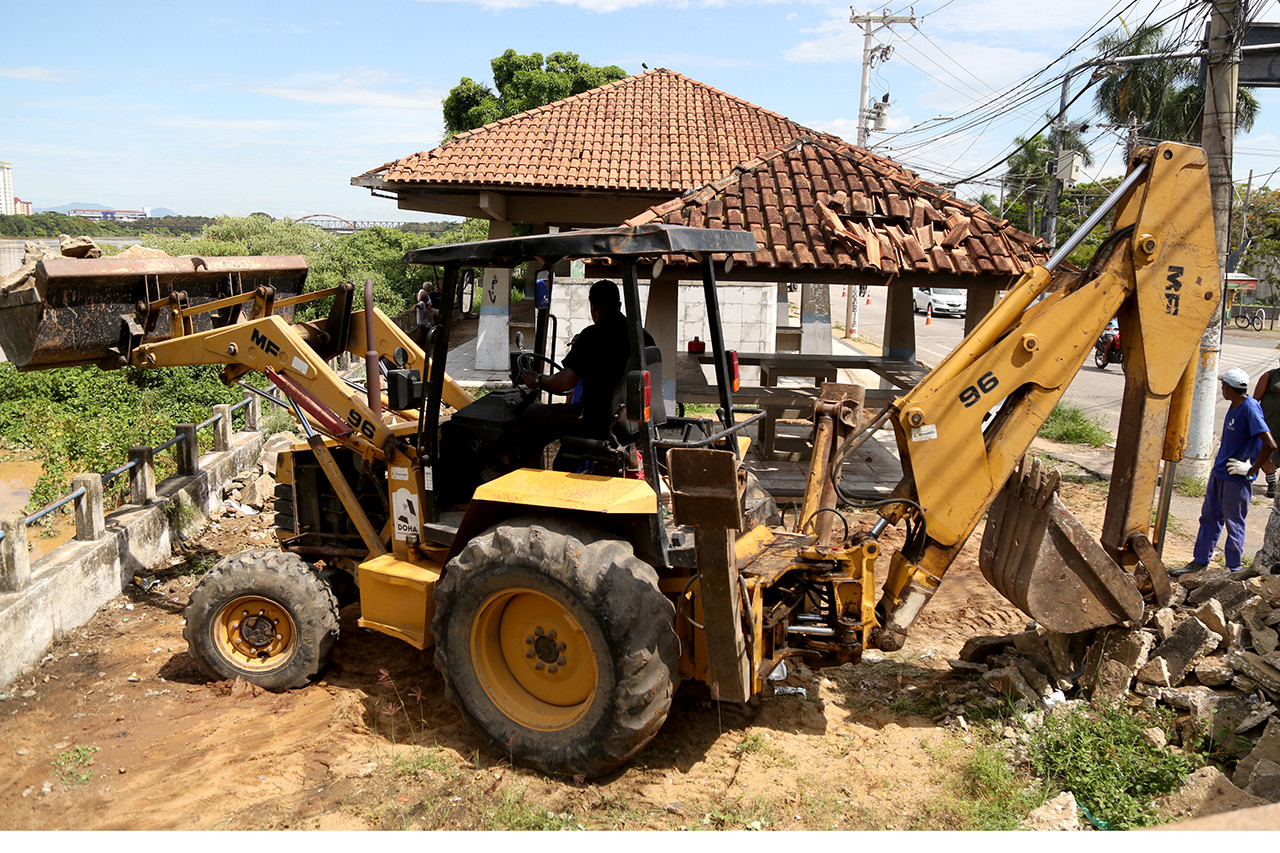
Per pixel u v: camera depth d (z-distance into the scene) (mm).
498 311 16625
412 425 5676
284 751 4164
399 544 4824
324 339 5797
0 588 5020
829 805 3695
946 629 5793
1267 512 8633
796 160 9883
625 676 3660
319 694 4789
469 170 14898
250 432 9734
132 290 5164
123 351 5148
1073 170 21453
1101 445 11586
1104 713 4223
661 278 8656
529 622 4121
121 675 5020
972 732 4301
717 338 4246
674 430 4633
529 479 4172
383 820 3600
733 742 4301
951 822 3564
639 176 15039
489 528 4410
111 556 6051
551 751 3900
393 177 14594
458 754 4156
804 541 4703
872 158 10336
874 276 8555
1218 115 9094
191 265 5469
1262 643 4316
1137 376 4320
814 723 4480
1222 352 24906
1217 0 8922
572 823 3586
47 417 10836
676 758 4164
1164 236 4156
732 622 3674
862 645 4309
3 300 4766
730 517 3344
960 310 35094
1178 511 8773
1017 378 4230
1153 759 3838
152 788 3857
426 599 4438
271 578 4750
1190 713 4172
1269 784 3475
